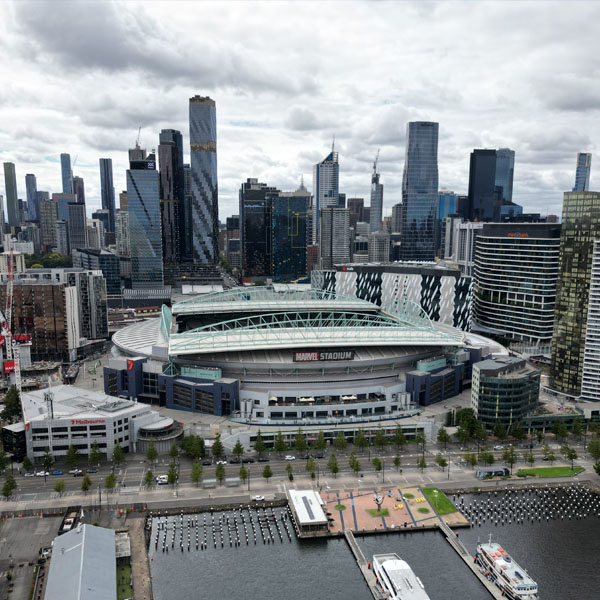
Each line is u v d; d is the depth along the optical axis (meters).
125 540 186.00
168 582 173.00
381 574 172.00
